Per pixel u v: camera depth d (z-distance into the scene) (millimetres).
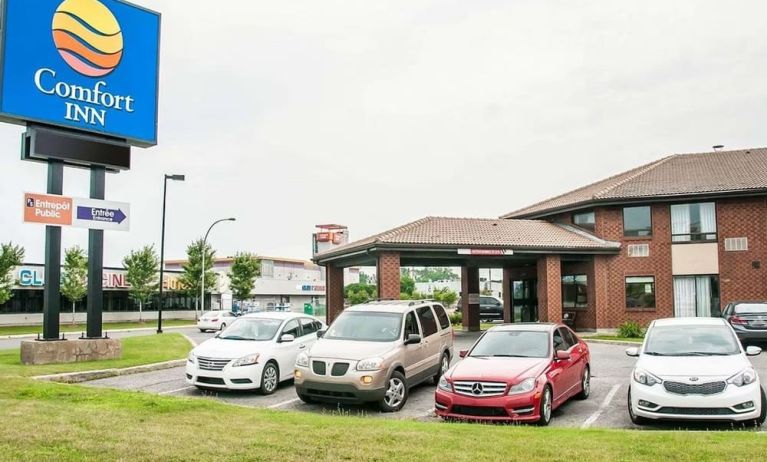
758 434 8273
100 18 18562
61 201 17562
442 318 14992
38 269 48531
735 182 28781
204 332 40094
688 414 9391
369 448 7148
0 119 16797
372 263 33562
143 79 19516
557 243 29281
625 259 30188
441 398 10328
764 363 17156
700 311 29016
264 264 79500
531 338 11594
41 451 6836
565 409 11609
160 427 8312
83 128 17984
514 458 6770
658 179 31422
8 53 16641
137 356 18844
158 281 55500
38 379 14109
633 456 6879
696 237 29266
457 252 27266
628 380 14945
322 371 11398
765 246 28031
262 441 7473
